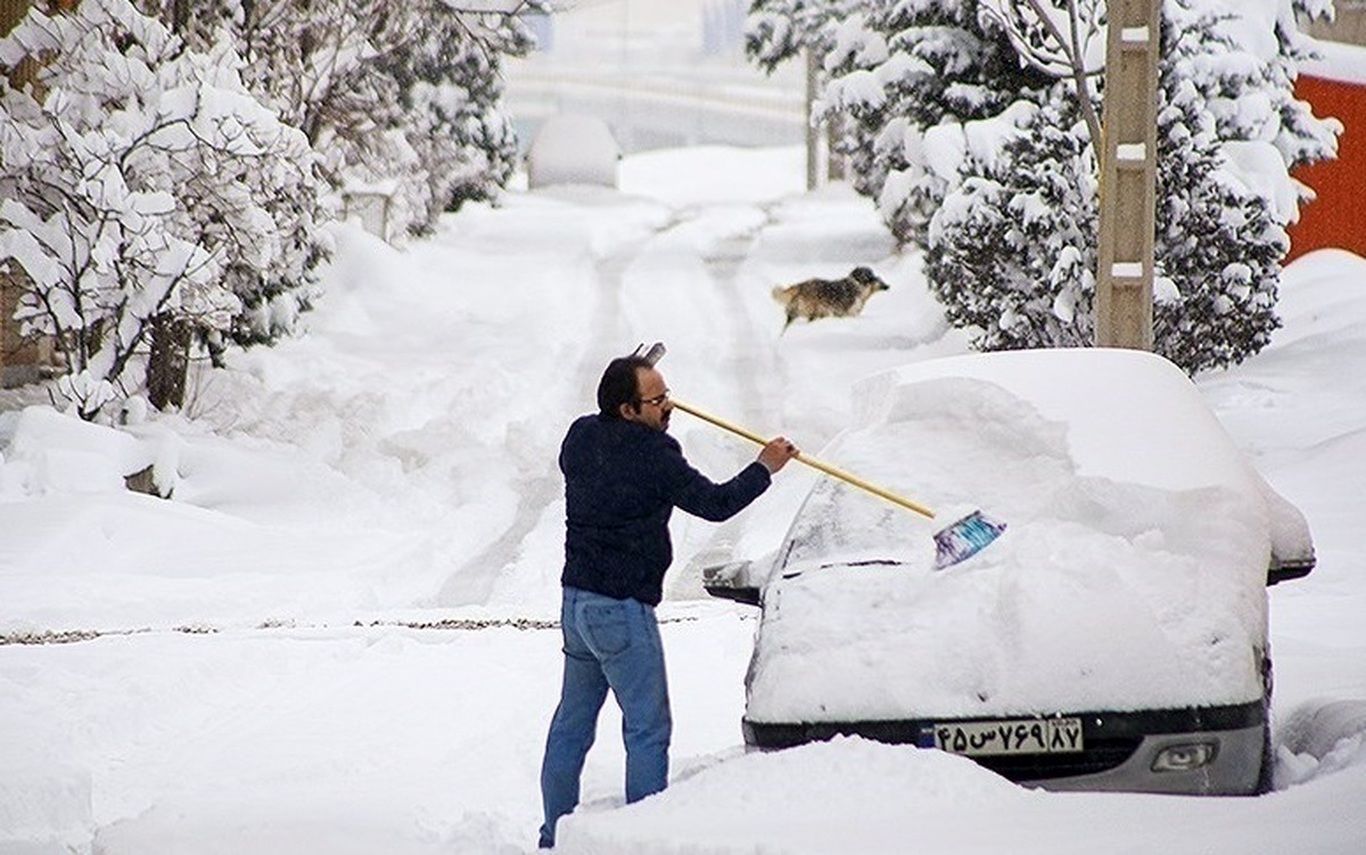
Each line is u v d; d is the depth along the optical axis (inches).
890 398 1199.6
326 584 2196.1
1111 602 965.8
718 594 1163.3
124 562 2281.0
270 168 2994.6
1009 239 3666.3
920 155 4522.6
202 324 3102.9
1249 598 997.8
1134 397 1141.7
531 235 6845.5
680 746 1278.3
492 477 3016.7
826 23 6274.6
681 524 2632.9
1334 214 5157.5
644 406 1029.8
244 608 2060.8
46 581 2098.9
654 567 1019.9
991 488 1101.7
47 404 3282.5
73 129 2822.3
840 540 1099.3
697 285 5689.0
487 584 2295.8
